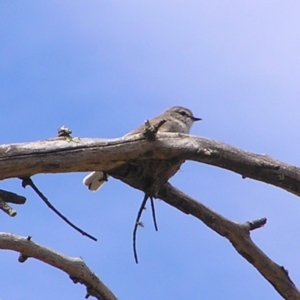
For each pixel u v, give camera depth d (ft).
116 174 37.96
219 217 42.45
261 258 43.37
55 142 33.32
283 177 39.73
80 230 34.58
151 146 35.91
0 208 30.83
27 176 32.71
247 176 39.68
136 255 38.78
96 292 47.65
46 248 45.65
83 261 46.73
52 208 33.94
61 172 33.47
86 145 33.88
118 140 35.04
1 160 31.42
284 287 43.78
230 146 38.75
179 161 37.91
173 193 41.34
